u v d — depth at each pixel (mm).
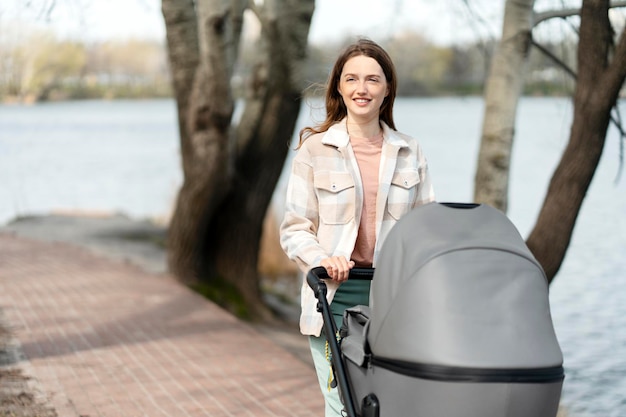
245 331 8328
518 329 2748
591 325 9047
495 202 7070
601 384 7219
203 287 11172
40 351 7254
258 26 11578
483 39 8812
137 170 31891
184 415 5641
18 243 14258
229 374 6707
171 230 11461
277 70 11141
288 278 14094
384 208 3537
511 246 2881
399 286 2859
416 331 2771
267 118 11336
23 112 63250
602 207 16156
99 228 16672
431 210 3010
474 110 64625
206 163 10781
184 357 7203
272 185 11766
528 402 2719
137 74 45031
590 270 11516
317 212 3602
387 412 2895
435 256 2822
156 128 54156
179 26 10734
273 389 6305
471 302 2762
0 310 8930
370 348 3023
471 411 2697
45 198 24484
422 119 55344
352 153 3555
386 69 3609
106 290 10180
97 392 6113
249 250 11797
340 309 3566
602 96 6035
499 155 7023
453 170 28281
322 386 3580
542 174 23969
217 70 9969
